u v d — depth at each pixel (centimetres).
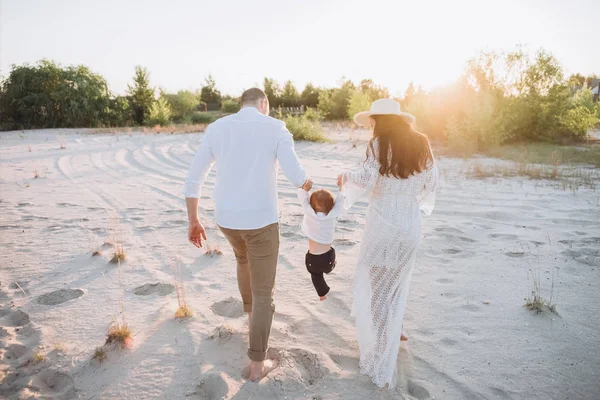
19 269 429
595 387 252
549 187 806
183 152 1383
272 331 316
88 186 877
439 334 312
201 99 4838
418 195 275
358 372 269
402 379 263
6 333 309
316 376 265
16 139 1870
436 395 248
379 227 264
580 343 296
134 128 2550
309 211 283
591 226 557
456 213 636
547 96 1435
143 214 652
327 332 316
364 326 266
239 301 362
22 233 547
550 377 262
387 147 256
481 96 1399
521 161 1086
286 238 529
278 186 846
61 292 378
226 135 257
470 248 487
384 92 2795
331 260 297
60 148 1512
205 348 292
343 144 1547
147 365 273
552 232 537
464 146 1335
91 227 578
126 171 1062
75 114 2898
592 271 415
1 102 2877
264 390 249
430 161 264
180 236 539
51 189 845
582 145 1430
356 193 274
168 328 317
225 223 261
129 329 314
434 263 445
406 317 337
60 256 465
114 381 258
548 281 395
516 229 554
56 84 2930
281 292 383
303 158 1212
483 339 304
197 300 364
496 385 255
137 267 436
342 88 2816
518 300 360
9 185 883
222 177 260
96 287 389
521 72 1442
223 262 451
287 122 1670
